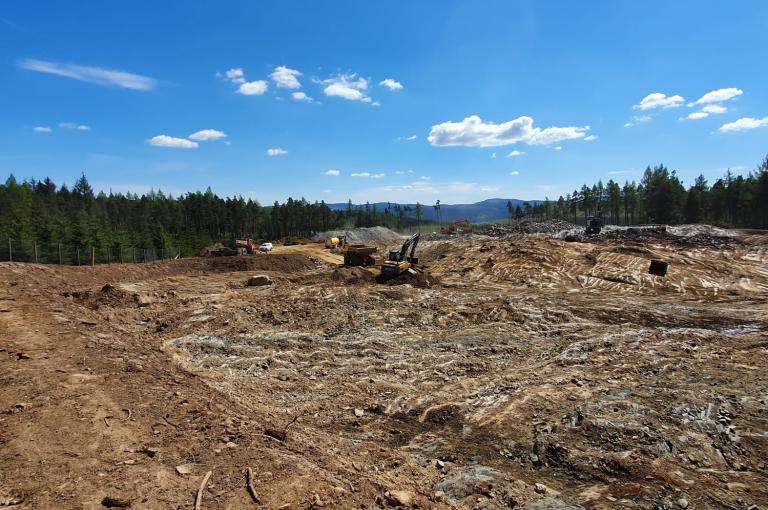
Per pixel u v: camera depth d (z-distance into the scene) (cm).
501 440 831
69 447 561
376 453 761
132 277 2677
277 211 9338
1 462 516
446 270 3244
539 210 11131
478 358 1326
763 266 2783
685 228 4703
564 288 2566
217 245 5444
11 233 3909
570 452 771
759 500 637
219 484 502
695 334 1499
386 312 1833
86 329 1186
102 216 7619
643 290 2433
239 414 761
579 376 1130
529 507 609
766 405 914
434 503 569
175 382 878
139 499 462
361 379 1158
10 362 853
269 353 1348
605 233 4894
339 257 4891
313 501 487
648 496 645
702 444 788
